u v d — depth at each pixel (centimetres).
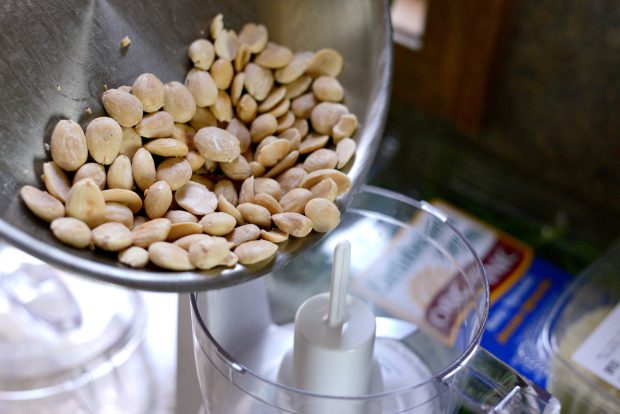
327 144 46
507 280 63
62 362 54
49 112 41
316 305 44
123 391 53
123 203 40
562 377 52
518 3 66
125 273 36
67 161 40
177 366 54
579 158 69
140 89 43
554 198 71
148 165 41
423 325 53
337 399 38
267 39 49
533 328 59
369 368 45
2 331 55
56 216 37
